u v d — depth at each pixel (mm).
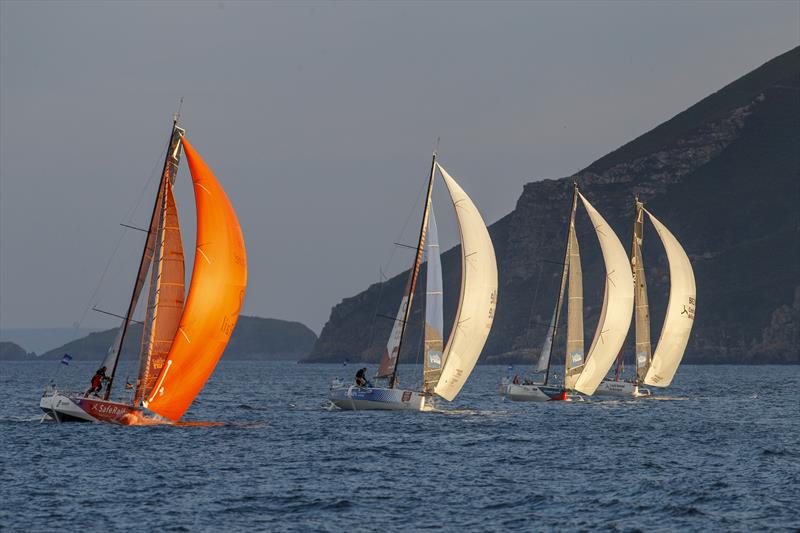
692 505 107625
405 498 110125
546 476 126250
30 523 95250
